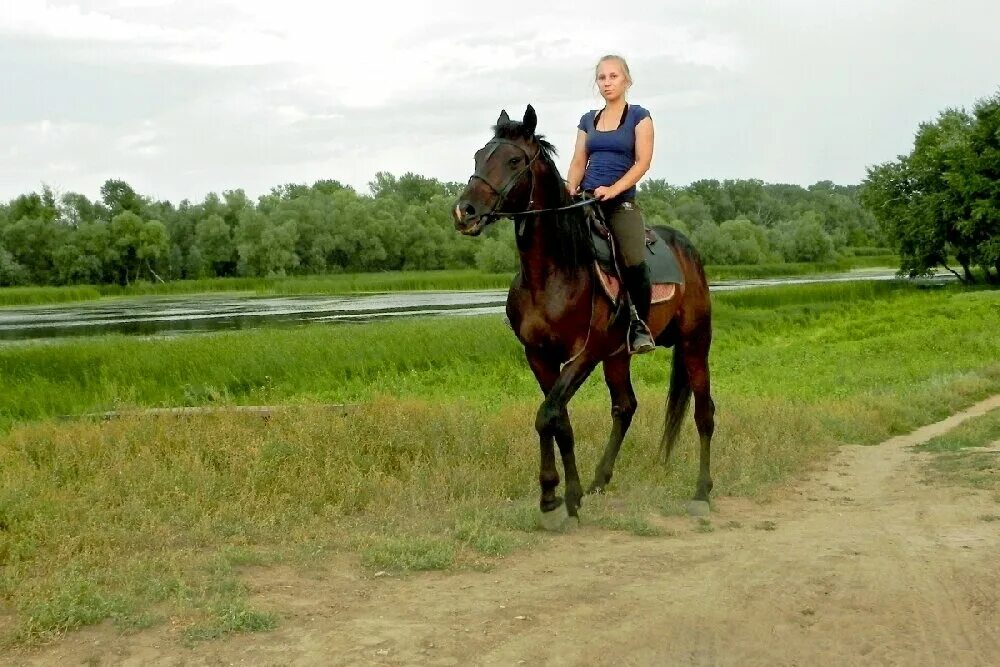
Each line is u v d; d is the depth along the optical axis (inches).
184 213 4864.7
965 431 497.0
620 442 312.3
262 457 297.6
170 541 230.8
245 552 216.7
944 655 160.4
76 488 274.2
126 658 158.4
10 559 212.7
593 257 254.1
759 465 360.5
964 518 272.7
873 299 2054.6
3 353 892.0
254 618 172.7
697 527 266.2
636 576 208.2
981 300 1529.3
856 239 6624.0
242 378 818.8
